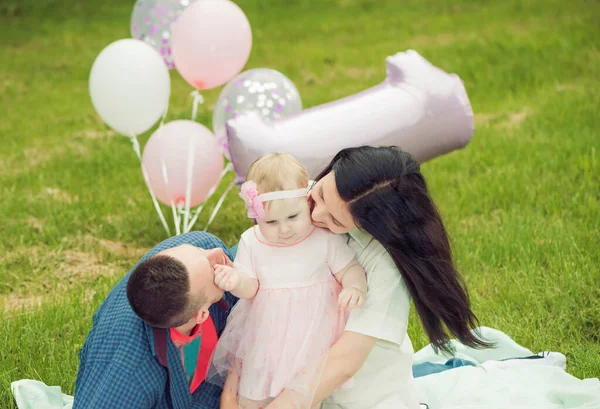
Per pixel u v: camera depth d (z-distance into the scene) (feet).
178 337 8.66
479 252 16.51
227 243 18.12
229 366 9.44
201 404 9.42
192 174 16.97
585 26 35.68
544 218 18.12
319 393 8.67
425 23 40.78
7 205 20.20
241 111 17.43
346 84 32.19
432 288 8.73
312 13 45.34
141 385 8.37
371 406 9.41
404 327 9.02
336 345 8.79
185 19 16.47
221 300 9.37
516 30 36.76
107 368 8.35
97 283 16.10
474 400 10.96
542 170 21.02
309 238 9.09
